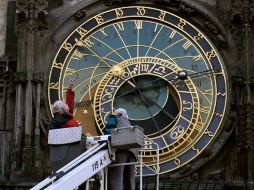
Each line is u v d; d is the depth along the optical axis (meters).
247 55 24.95
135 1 26.09
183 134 24.56
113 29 25.88
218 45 25.50
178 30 25.80
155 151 24.36
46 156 24.55
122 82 25.23
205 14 25.77
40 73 25.08
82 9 26.08
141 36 25.78
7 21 26.44
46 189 16.06
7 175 24.12
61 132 17.59
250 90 24.59
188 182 23.48
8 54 25.88
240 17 25.39
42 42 25.59
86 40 25.77
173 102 25.06
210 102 24.89
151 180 23.92
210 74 25.19
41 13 25.73
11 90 25.36
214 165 24.23
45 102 25.00
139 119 24.89
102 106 24.98
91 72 25.42
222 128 24.53
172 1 25.97
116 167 17.61
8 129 24.83
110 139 17.39
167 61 25.42
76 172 16.56
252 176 23.53
